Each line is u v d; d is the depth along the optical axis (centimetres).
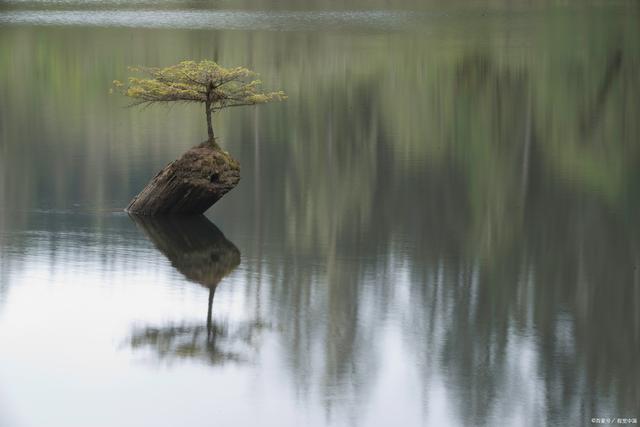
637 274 3966
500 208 5034
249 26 14700
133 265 3919
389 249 4262
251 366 3047
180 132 7019
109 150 6309
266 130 7169
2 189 5184
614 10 16312
